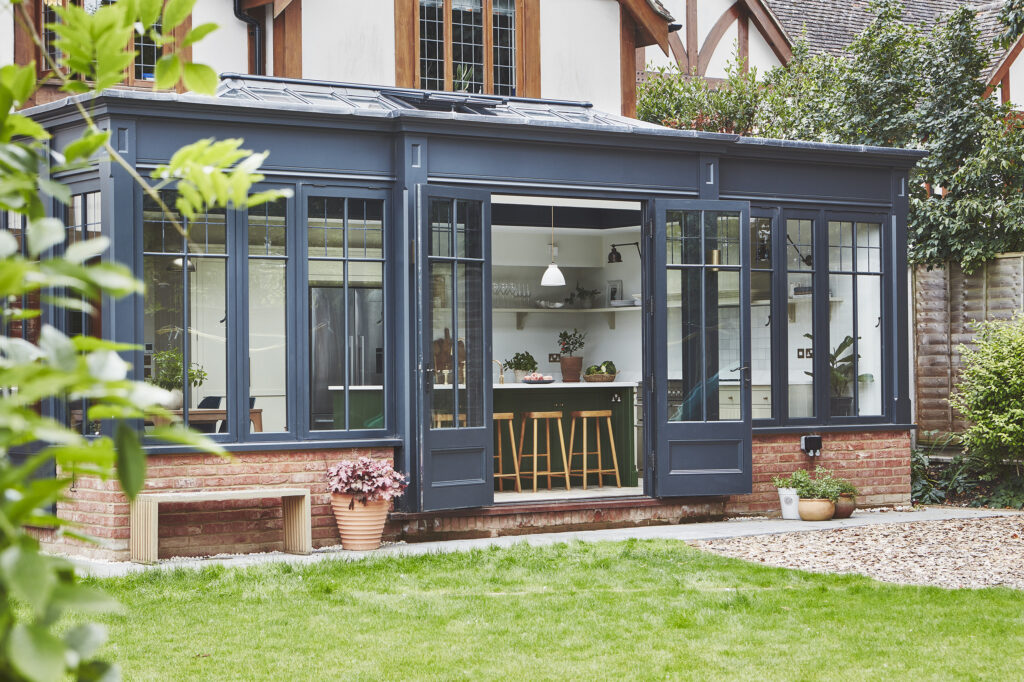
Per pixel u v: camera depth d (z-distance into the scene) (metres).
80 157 1.52
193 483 8.63
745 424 10.39
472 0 13.36
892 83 14.78
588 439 12.30
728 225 10.39
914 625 6.30
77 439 1.13
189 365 8.70
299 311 9.07
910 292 14.45
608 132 9.91
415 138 9.30
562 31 13.87
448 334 9.38
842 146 11.02
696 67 16.83
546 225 13.88
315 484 9.05
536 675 5.40
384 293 9.40
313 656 5.71
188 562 8.31
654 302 10.18
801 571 7.79
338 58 12.57
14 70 1.45
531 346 14.54
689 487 10.21
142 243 8.52
